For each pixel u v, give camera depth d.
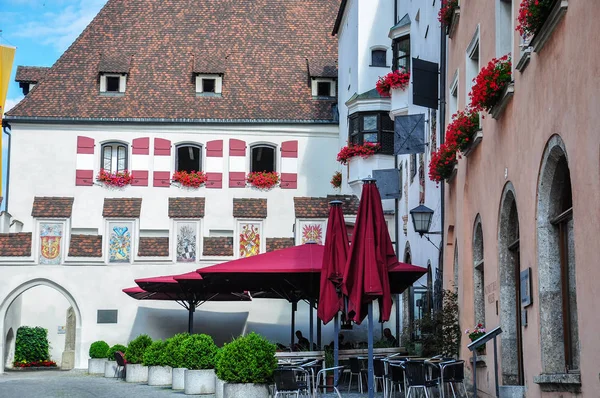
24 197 40.78
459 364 16.00
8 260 35.19
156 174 41.22
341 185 40.88
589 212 10.05
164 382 25.41
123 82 42.72
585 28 10.09
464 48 19.20
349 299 16.38
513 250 15.39
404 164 30.83
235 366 18.47
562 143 11.25
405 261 31.08
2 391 23.33
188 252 36.25
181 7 46.34
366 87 35.47
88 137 41.25
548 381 11.70
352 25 37.72
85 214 40.75
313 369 19.05
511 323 15.40
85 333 35.47
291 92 43.47
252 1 47.09
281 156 41.91
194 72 42.88
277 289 26.42
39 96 41.94
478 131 17.17
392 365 16.73
